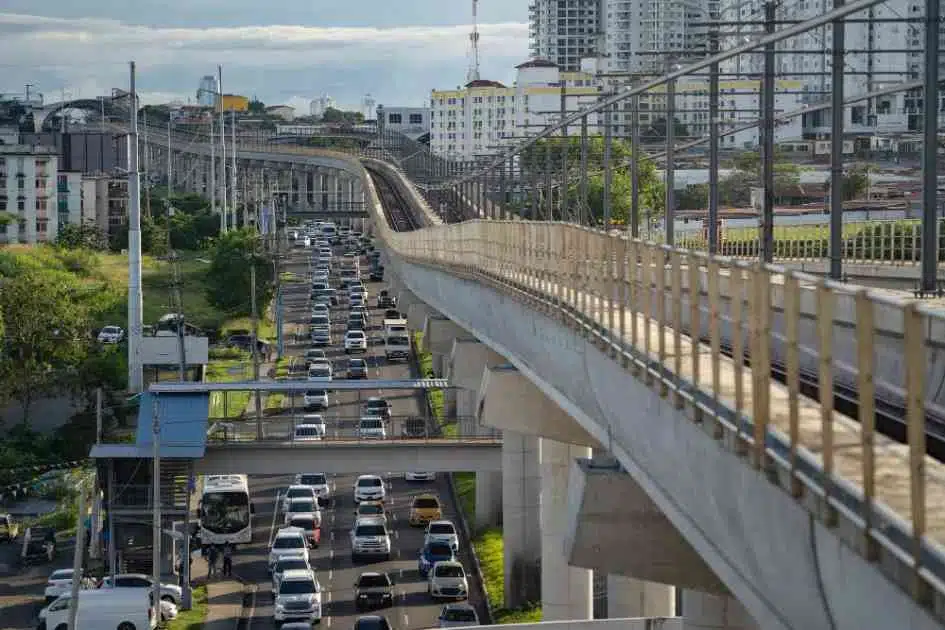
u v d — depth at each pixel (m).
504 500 175.62
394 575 182.00
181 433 175.38
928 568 31.25
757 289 43.59
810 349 40.09
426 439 186.88
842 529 37.19
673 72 97.19
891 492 34.72
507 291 119.06
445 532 193.38
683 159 168.50
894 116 154.75
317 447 182.62
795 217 196.50
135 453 173.12
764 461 43.59
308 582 158.50
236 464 180.50
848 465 37.31
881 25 156.88
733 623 86.06
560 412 123.50
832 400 37.06
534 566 173.75
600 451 148.38
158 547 154.62
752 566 48.78
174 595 164.38
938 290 58.62
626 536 80.69
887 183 163.12
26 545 182.62
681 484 59.28
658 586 143.38
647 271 62.25
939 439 47.34
